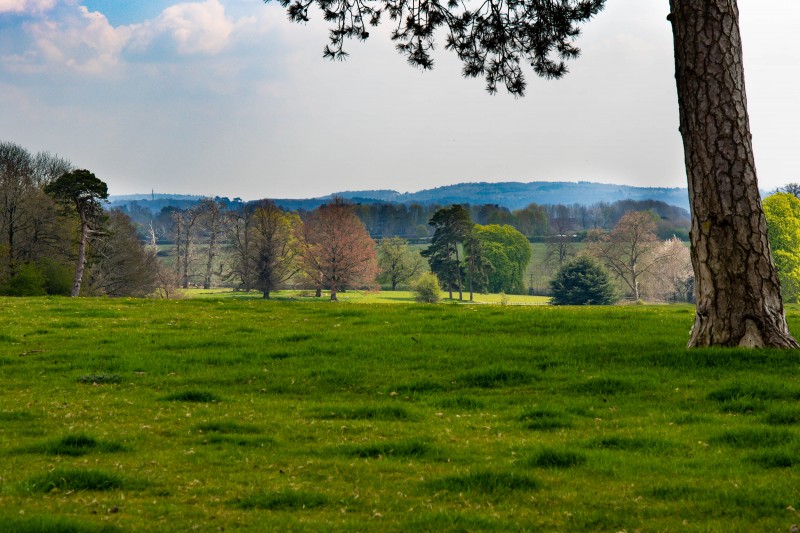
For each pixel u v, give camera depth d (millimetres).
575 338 20047
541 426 12312
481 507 8234
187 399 14859
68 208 70500
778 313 16234
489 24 23906
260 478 9383
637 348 18000
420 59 24656
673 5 16984
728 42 16359
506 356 18125
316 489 8891
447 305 31656
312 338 21875
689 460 9828
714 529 7270
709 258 16469
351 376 16688
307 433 11922
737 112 16266
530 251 137750
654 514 7883
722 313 16375
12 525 6922
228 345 21188
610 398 14133
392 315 27359
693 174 16609
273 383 16328
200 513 7945
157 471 9594
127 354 19672
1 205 70500
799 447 10000
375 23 24328
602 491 8703
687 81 16641
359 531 7367
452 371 16984
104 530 7113
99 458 10242
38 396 14938
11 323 25844
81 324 25875
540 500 8422
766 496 8156
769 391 13289
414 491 8828
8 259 67938
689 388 14266
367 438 11555
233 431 12141
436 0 24234
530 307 31109
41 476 8945
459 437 11625
